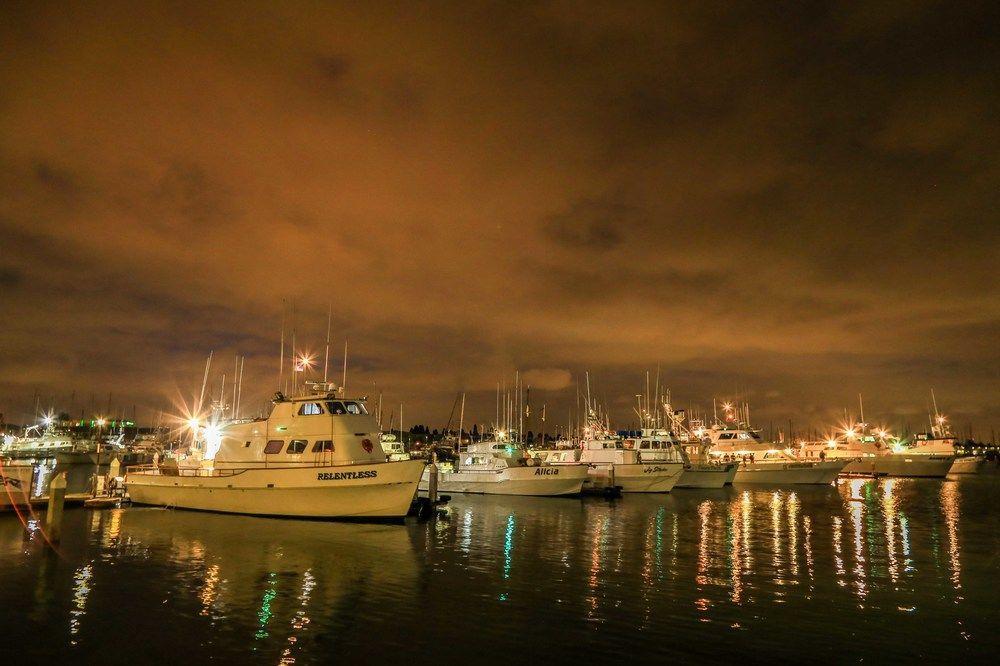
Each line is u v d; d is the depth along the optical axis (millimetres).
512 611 16922
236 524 30516
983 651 14352
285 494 32094
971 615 16953
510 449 54281
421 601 17797
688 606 17500
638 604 17656
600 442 55875
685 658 13773
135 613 16359
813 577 21031
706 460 69125
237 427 35469
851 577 21062
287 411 34000
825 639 15023
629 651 14125
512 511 39562
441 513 37656
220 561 22547
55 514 24609
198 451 42969
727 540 28344
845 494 55031
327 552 24438
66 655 13555
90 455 101688
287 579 20078
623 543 27328
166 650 13898
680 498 50062
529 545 26609
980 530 32125
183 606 17016
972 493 56594
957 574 21609
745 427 79750
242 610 16766
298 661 13383
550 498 48219
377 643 14461
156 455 48094
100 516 32750
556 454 58781
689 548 26188
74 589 18547
